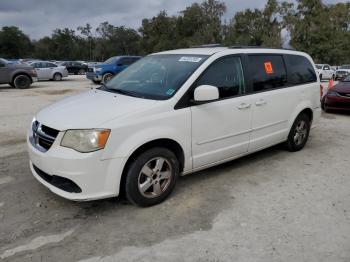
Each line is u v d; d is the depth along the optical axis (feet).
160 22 230.07
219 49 15.35
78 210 12.57
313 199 13.69
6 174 15.74
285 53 18.40
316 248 10.47
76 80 79.25
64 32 321.11
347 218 12.25
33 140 12.76
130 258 9.93
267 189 14.57
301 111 19.02
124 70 16.93
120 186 12.35
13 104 37.42
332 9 203.41
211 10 213.46
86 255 10.05
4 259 9.84
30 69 56.18
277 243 10.69
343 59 189.37
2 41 289.94
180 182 15.10
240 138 15.53
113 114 11.78
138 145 11.84
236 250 10.33
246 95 15.53
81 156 11.09
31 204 12.96
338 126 27.37
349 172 16.72
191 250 10.31
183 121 13.04
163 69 14.83
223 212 12.55
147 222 11.84
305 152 19.83
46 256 10.00
